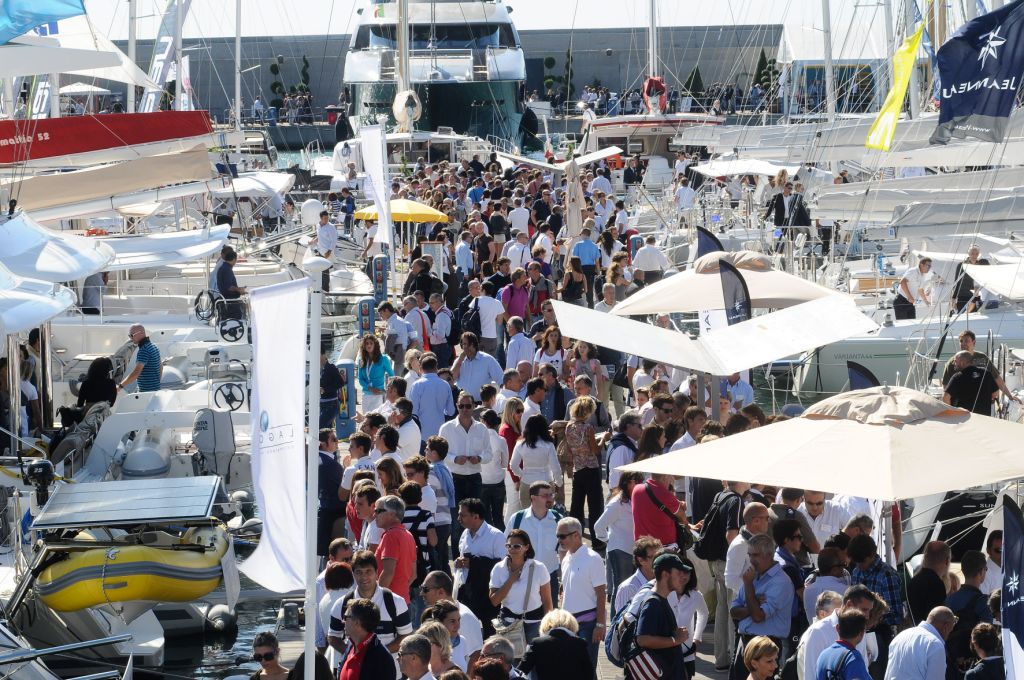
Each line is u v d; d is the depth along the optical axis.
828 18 81.56
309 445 16.86
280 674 19.78
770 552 19.83
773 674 18.08
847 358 45.41
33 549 25.44
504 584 20.88
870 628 18.05
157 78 82.94
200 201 67.88
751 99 136.00
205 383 38.81
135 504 25.67
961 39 30.47
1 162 39.12
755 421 28.33
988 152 44.88
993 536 22.31
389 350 42.78
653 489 23.25
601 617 21.14
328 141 132.38
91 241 32.06
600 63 167.25
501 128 111.50
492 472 29.16
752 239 65.69
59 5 28.16
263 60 162.50
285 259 63.50
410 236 73.94
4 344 22.52
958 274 42.69
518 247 56.50
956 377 32.75
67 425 35.19
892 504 23.02
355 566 19.25
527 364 35.75
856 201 47.62
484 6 113.38
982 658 17.72
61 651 17.53
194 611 26.25
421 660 16.42
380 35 112.69
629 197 97.88
